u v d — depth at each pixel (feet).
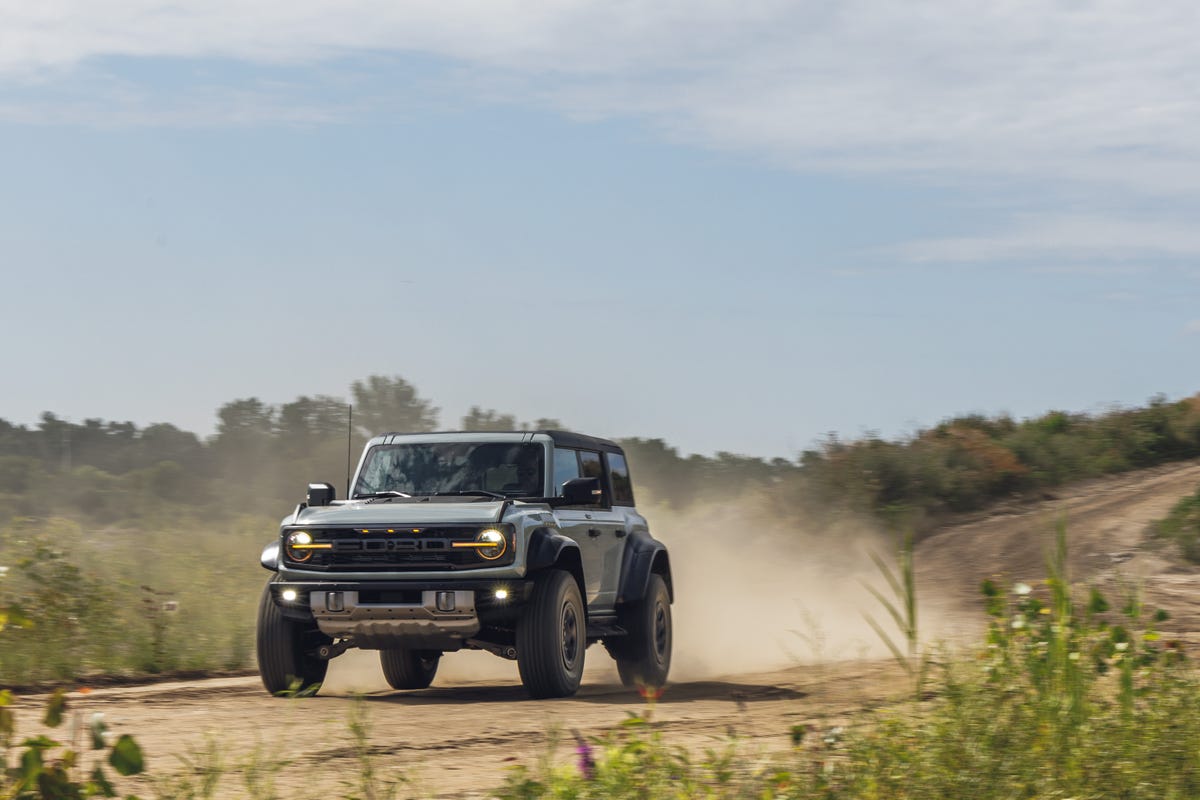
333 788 26.27
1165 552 95.71
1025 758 23.04
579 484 44.65
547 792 22.47
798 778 22.67
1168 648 29.04
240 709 39.65
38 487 175.52
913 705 26.96
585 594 45.16
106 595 58.29
